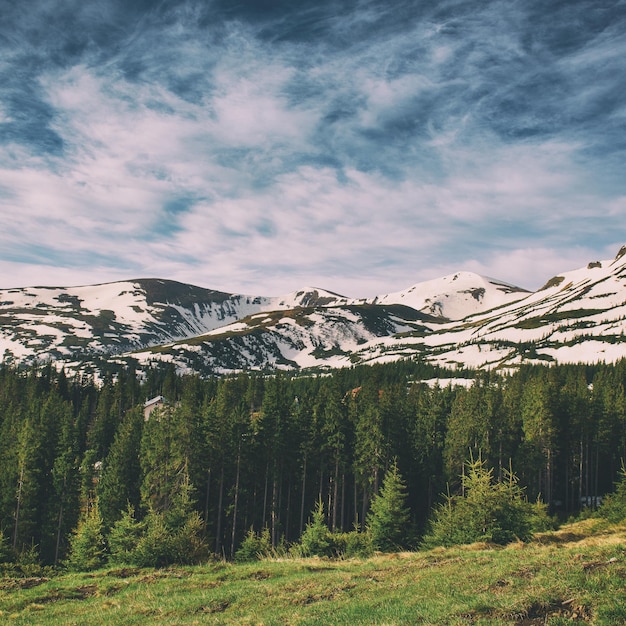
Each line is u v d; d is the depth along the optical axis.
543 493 80.25
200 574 25.89
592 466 87.56
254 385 149.50
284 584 21.78
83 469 76.12
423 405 81.38
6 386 148.88
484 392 85.75
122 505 67.62
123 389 164.50
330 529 69.62
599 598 13.62
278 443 67.75
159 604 20.69
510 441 74.44
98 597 23.38
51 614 21.16
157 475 65.12
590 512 58.47
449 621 13.82
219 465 66.19
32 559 53.72
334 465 71.06
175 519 47.59
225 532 65.50
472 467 36.91
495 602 14.74
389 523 46.94
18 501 66.62
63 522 68.62
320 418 71.94
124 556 34.03
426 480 70.81
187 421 65.88
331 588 20.20
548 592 14.75
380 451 66.12
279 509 67.44
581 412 83.19
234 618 17.62
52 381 170.38
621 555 17.61
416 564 23.14
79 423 112.69
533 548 24.58
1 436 81.06
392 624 14.19
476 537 32.12
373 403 71.50
